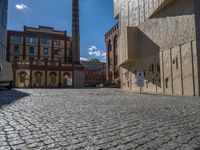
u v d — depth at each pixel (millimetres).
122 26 30438
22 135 3883
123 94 17047
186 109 7371
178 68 16875
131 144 3365
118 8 32531
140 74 18859
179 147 3203
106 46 63406
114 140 3586
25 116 5852
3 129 4328
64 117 5734
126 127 4559
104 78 72875
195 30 14891
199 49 14812
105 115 6082
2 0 32781
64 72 51125
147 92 20625
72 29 56406
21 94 15961
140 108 7633
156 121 5207
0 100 10547
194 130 4273
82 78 52406
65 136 3832
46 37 66875
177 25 17047
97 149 3125
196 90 14719
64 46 68750
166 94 16984
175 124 4855
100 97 13266
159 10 19797
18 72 47156
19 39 64062
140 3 23922
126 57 24672
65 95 15320
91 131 4211
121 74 31422
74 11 56906
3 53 34094
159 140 3576
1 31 32406
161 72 19438
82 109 7332
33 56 65000
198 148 3158
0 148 3146
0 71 21656
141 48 23672
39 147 3205
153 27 21000
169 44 18188
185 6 15992
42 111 6812
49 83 49531
